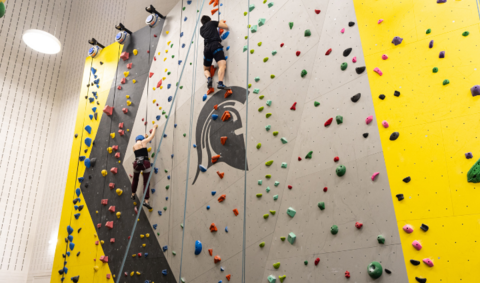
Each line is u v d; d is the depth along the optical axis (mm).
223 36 4266
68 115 7262
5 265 6109
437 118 2629
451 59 2705
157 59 5031
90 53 5828
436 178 2506
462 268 2256
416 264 2395
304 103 3326
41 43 6098
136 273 4070
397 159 2688
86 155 5293
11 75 6938
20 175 6688
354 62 3129
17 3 7285
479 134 2447
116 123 5129
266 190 3281
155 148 4492
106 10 7379
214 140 3900
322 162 3037
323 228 2857
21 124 6902
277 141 3381
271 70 3678
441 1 2875
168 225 3998
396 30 3018
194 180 3932
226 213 3518
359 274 2586
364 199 2734
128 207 4480
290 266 2928
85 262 4613
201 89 4270
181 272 3670
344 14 3352
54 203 6602
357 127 2943
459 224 2342
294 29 3645
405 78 2850
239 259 3264
